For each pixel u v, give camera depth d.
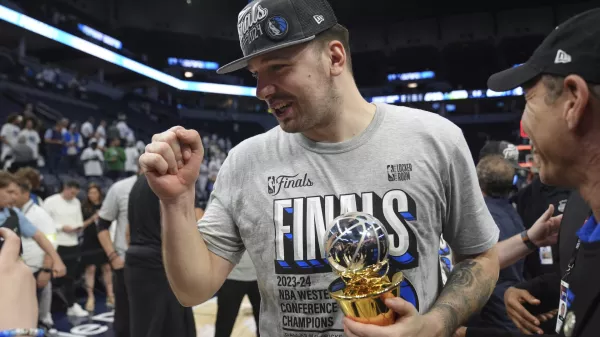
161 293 2.64
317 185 0.94
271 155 1.00
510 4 18.92
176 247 0.91
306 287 0.91
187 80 21.94
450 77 21.52
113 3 18.98
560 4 18.09
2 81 12.81
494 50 19.83
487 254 1.01
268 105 0.93
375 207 0.91
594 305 0.65
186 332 2.78
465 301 0.89
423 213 0.91
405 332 0.71
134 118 18.02
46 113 13.16
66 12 16.80
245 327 3.87
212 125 22.11
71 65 18.58
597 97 0.63
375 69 22.31
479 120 19.94
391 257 0.90
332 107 0.92
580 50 0.64
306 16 0.86
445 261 1.34
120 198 3.27
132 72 19.83
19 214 2.80
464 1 18.91
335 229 0.76
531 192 2.37
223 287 2.99
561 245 1.13
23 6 14.68
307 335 0.92
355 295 0.73
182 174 0.90
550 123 0.68
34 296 0.86
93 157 10.02
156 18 20.25
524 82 0.70
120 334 3.14
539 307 1.41
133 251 2.64
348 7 19.34
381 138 0.94
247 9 0.89
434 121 0.97
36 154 7.76
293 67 0.87
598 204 0.68
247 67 0.94
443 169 0.93
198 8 20.97
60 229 4.46
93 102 16.52
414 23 20.06
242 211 1.00
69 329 3.95
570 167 0.70
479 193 0.97
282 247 0.94
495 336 0.98
